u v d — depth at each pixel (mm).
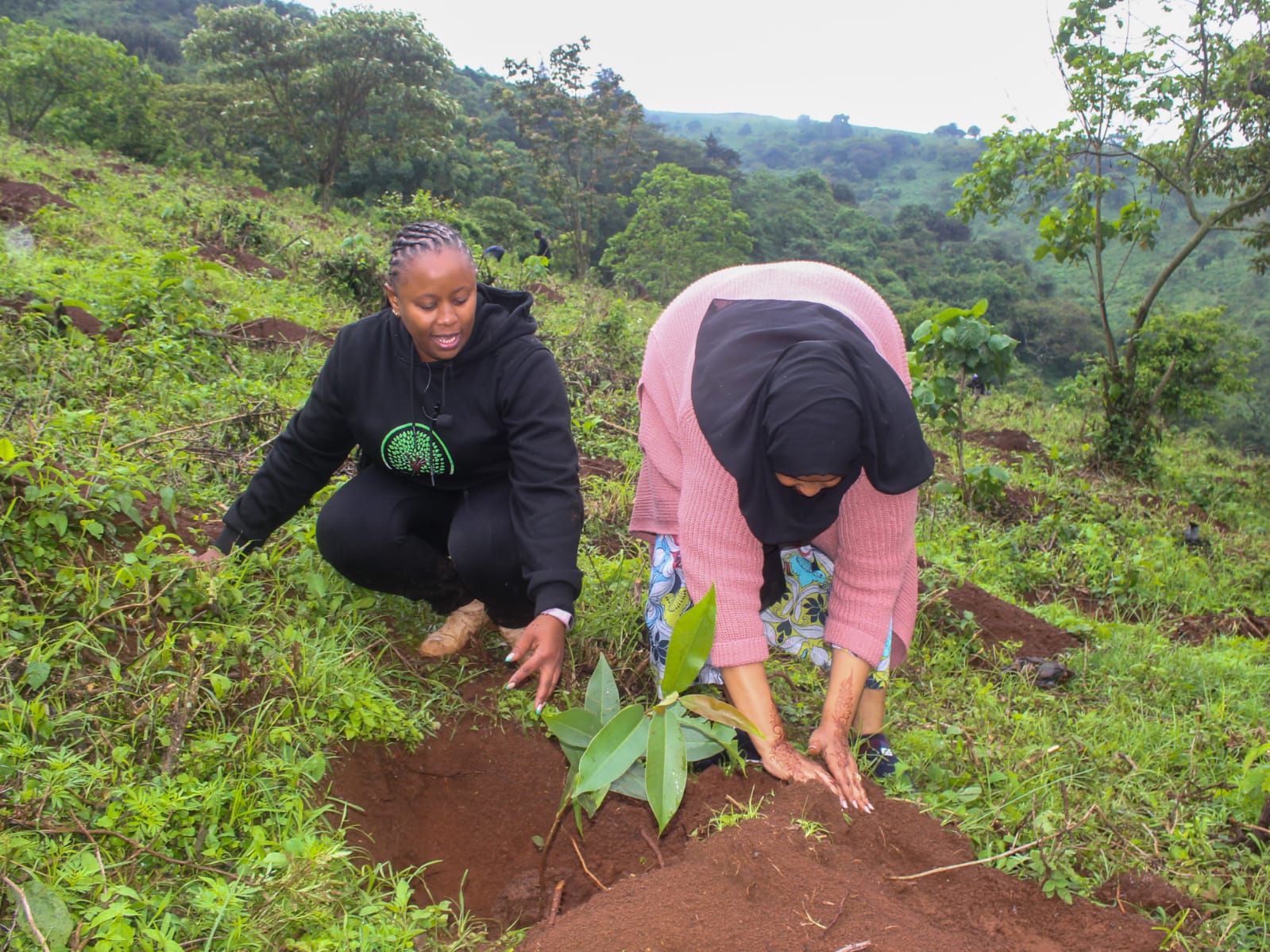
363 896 2111
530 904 2289
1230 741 3178
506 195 34188
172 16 72250
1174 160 9953
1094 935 2084
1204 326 12609
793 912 1905
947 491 6344
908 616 2660
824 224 73625
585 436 5285
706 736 2346
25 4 58156
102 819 1973
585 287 12477
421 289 2277
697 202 38594
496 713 2764
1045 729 3076
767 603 2559
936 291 63906
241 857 2018
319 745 2445
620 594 3314
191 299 5516
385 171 33969
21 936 1715
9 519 2609
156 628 2586
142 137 25672
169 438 3785
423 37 29953
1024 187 10883
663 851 2346
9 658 2305
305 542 3066
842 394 1992
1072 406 12352
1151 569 5461
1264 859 2463
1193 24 9320
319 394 2650
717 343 2262
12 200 8969
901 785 2535
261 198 19516
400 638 2982
